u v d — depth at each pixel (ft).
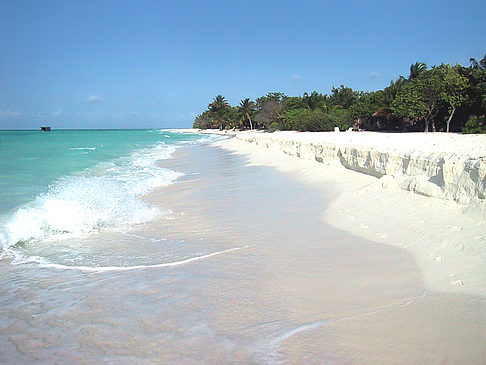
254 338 12.21
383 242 21.79
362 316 13.30
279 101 255.09
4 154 82.64
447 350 11.18
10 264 20.01
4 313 14.40
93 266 19.47
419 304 13.99
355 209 29.60
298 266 18.49
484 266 16.56
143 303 14.96
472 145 38.42
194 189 44.09
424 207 25.45
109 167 64.54
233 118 361.92
